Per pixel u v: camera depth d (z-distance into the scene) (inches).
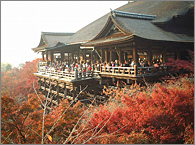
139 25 627.5
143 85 483.8
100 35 655.8
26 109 271.7
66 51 999.0
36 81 1003.9
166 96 258.4
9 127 253.0
